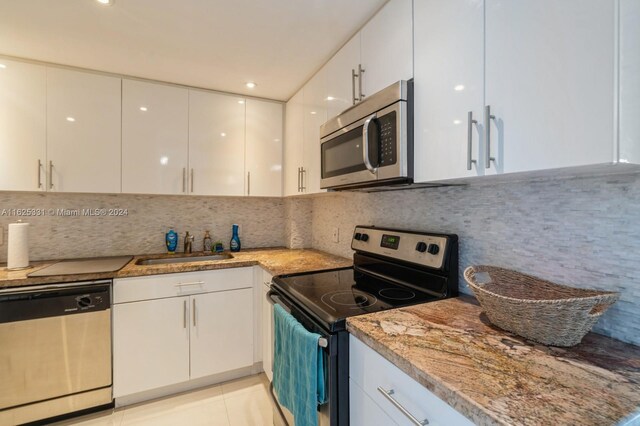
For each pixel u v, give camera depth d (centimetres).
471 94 95
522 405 60
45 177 192
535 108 78
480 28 92
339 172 163
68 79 198
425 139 113
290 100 251
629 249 87
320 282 164
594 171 82
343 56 169
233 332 218
